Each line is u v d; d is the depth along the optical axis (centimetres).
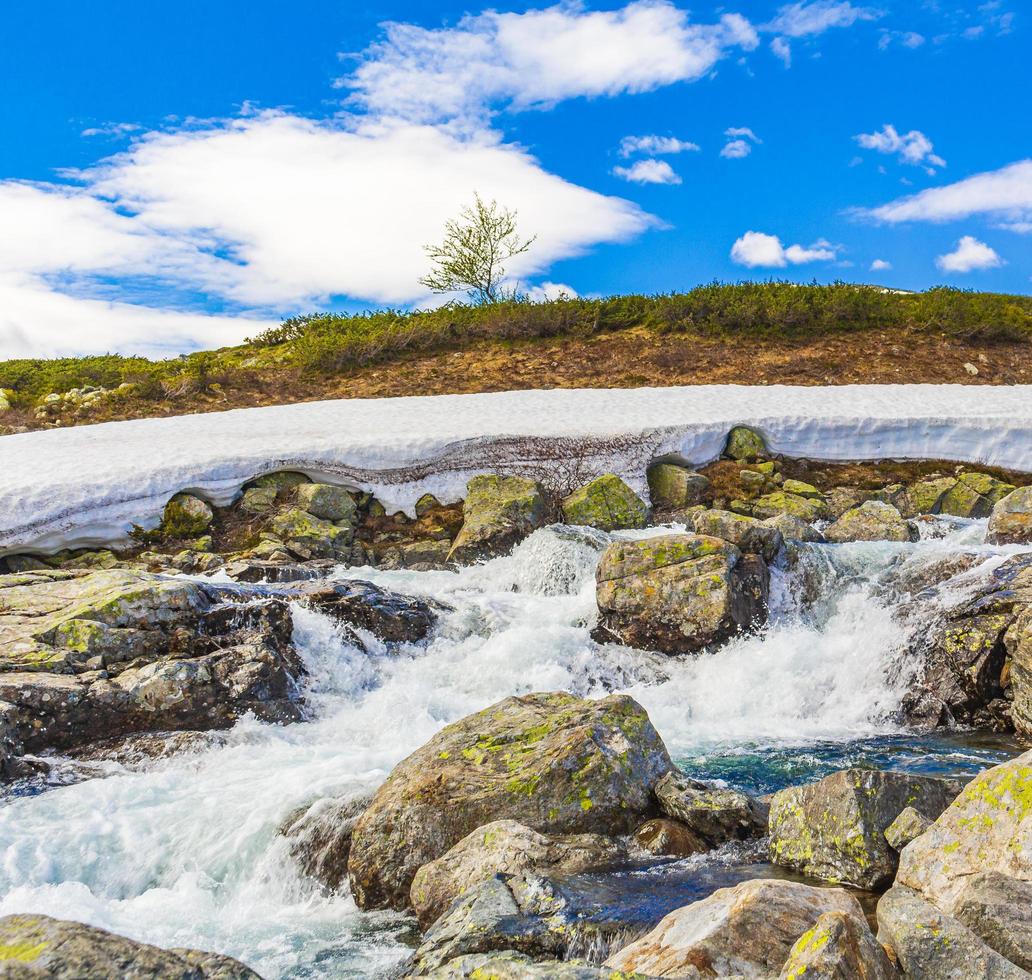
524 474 1975
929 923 432
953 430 2133
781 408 2308
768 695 1188
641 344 3291
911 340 3231
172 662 1030
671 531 1773
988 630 1096
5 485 1708
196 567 1606
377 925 662
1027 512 1503
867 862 579
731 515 1459
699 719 1143
